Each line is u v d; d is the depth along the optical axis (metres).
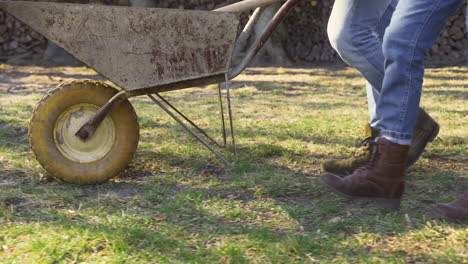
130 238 1.72
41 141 2.32
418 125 2.48
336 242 1.72
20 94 5.82
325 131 3.67
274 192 2.29
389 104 1.93
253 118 4.29
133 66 2.20
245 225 1.91
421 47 1.87
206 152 3.02
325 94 5.98
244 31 2.33
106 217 1.97
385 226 1.86
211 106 4.98
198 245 1.72
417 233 1.78
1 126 3.73
